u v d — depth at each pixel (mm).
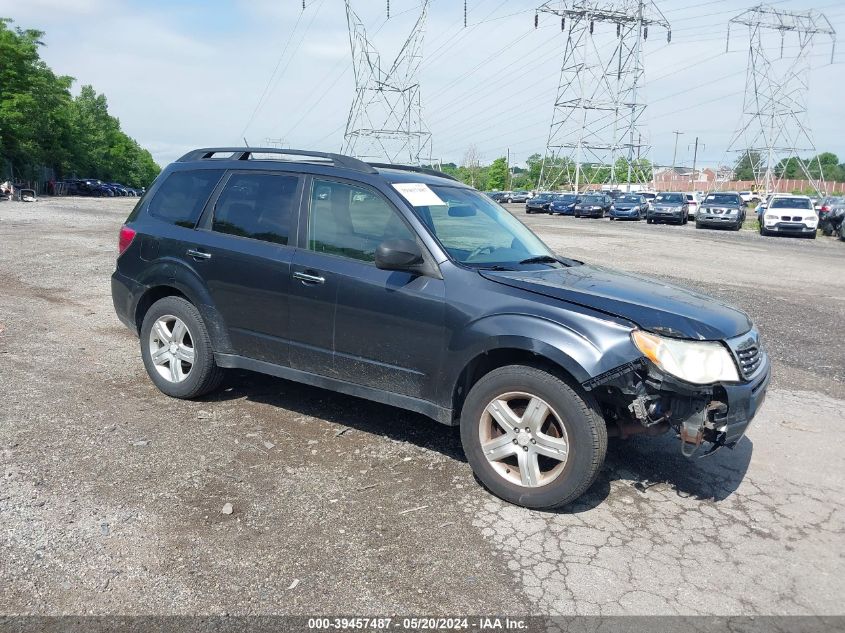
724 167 106750
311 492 3855
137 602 2846
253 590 2961
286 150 5051
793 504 3973
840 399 5879
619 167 97250
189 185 5379
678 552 3410
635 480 4219
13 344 6500
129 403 5094
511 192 74188
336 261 4441
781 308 9984
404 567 3178
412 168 5352
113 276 5613
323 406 5234
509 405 3900
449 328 3977
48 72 59844
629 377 3547
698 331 3592
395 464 4273
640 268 14031
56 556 3125
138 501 3654
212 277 4938
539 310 3730
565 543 3449
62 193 63969
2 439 4316
